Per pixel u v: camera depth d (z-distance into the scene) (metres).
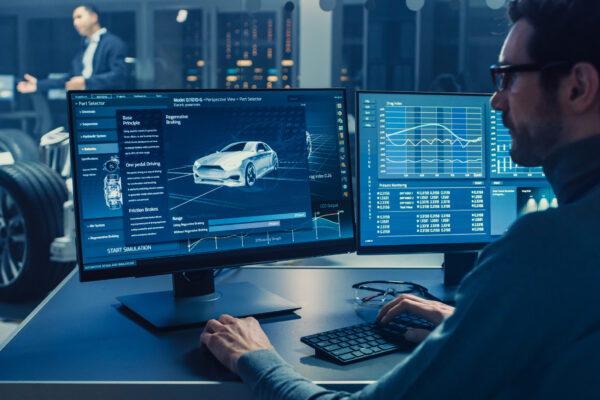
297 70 3.33
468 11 3.75
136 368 0.93
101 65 4.00
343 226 1.32
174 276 1.29
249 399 0.88
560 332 0.59
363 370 0.93
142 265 1.17
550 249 0.60
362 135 1.33
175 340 1.06
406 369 0.69
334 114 1.30
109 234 1.14
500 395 0.67
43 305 1.27
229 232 1.22
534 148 0.72
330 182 1.30
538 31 0.68
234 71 4.04
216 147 1.21
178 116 1.18
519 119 0.72
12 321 3.00
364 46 3.76
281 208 1.26
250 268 1.60
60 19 5.06
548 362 0.61
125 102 1.15
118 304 1.28
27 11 5.08
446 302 1.29
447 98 1.36
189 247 1.20
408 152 1.35
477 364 0.62
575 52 0.65
